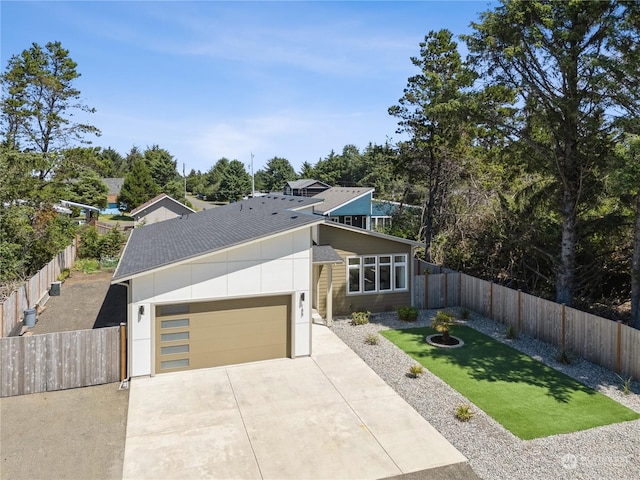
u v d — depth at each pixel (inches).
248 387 449.1
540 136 778.8
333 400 423.2
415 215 1359.5
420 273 913.5
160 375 476.4
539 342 601.0
